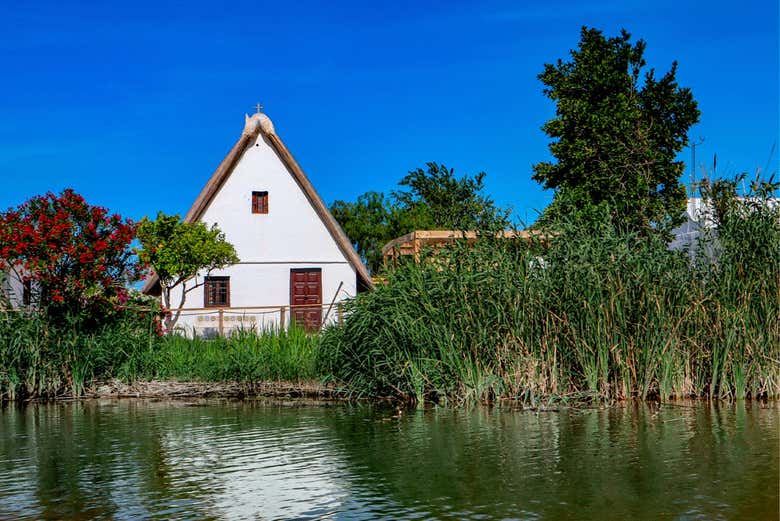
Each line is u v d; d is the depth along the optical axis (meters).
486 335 10.34
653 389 10.40
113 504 5.54
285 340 12.98
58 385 12.30
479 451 7.12
